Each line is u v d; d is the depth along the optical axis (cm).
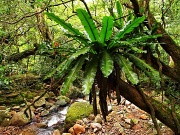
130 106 464
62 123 457
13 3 322
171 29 378
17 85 423
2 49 322
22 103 518
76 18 479
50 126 447
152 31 229
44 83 586
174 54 271
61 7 446
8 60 320
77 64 185
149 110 226
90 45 186
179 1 377
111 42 183
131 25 184
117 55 191
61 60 233
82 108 441
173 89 334
